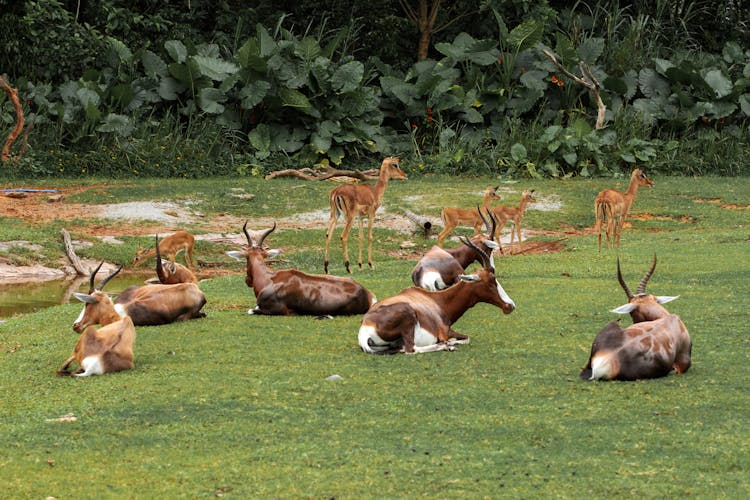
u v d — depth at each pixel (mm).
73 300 14094
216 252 18500
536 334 9664
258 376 8000
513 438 6234
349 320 10484
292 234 19484
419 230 20438
